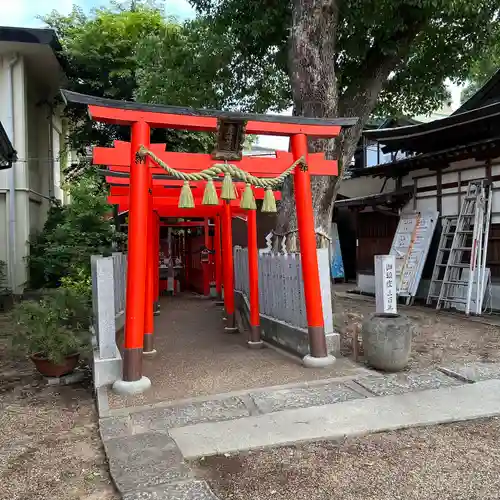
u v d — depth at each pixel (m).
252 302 6.99
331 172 6.01
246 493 2.96
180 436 3.71
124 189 8.66
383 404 4.30
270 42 9.82
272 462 3.33
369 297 12.90
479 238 9.68
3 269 12.39
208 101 10.09
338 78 9.91
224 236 8.60
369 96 8.88
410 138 11.11
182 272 17.31
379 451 3.47
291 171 5.74
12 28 11.89
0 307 11.65
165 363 6.05
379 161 15.29
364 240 13.96
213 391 4.84
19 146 12.74
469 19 8.91
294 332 6.25
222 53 9.45
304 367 5.59
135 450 3.47
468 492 2.91
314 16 7.73
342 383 4.95
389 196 12.18
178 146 14.62
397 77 10.62
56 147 17.55
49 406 4.77
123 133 15.47
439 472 3.15
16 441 3.91
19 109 12.77
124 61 14.21
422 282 11.48
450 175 11.05
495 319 8.94
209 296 14.32
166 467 3.20
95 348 5.70
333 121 5.76
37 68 13.91
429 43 9.91
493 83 10.81
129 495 2.87
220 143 5.37
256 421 3.97
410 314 9.85
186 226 15.42
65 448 3.74
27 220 12.86
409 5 8.27
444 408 4.19
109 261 5.25
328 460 3.35
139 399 4.63
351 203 13.41
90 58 14.09
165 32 10.03
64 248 10.90
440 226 11.26
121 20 14.41
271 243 9.12
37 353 5.58
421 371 5.38
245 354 6.47
